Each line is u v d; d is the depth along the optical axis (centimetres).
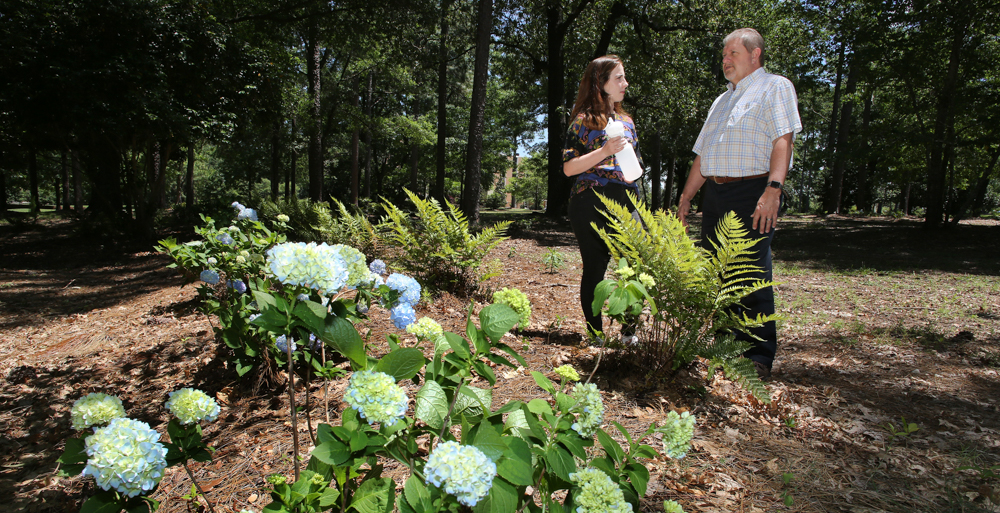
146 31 1238
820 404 308
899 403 314
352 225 712
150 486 118
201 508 212
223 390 331
